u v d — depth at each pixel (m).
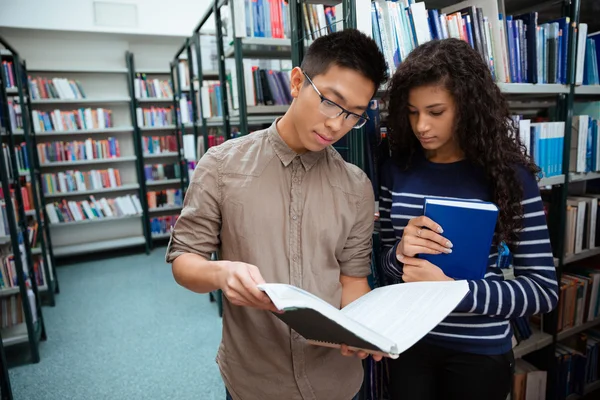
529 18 1.48
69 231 4.79
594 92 1.68
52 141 4.57
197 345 2.54
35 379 2.22
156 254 4.75
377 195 1.26
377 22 1.18
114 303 3.26
